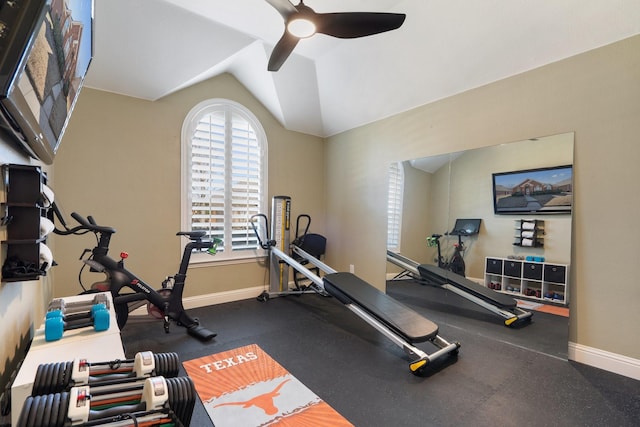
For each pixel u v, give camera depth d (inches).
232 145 151.7
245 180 156.3
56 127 52.2
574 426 65.2
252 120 158.1
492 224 111.8
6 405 39.8
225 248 150.5
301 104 159.8
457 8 95.0
